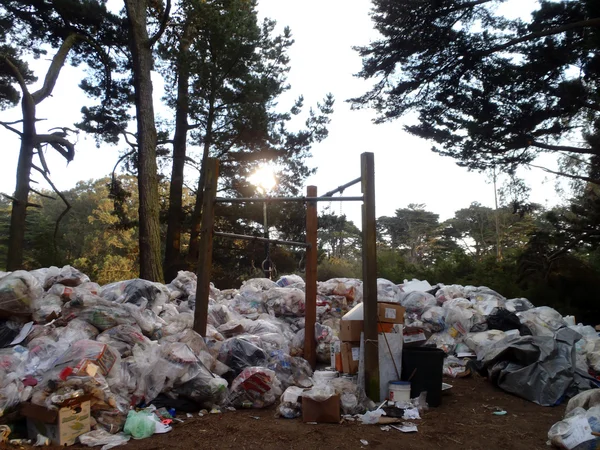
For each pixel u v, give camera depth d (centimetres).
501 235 5281
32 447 457
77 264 2559
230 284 2569
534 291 1636
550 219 1773
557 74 1503
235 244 2633
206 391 571
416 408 585
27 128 1752
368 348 602
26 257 3036
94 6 1895
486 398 665
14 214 1755
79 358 511
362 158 634
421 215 6512
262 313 909
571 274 1652
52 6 1889
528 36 1482
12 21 1912
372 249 618
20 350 544
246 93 2064
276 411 580
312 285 777
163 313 759
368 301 609
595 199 1742
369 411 566
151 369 568
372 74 1675
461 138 1563
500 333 862
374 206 625
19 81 1738
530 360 691
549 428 547
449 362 830
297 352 816
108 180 6394
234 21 2044
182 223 2553
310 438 497
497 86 1502
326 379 643
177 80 2309
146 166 1517
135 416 506
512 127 1498
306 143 2344
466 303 966
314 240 783
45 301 623
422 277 1969
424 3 1514
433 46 1590
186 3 2028
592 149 1516
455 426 547
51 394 478
